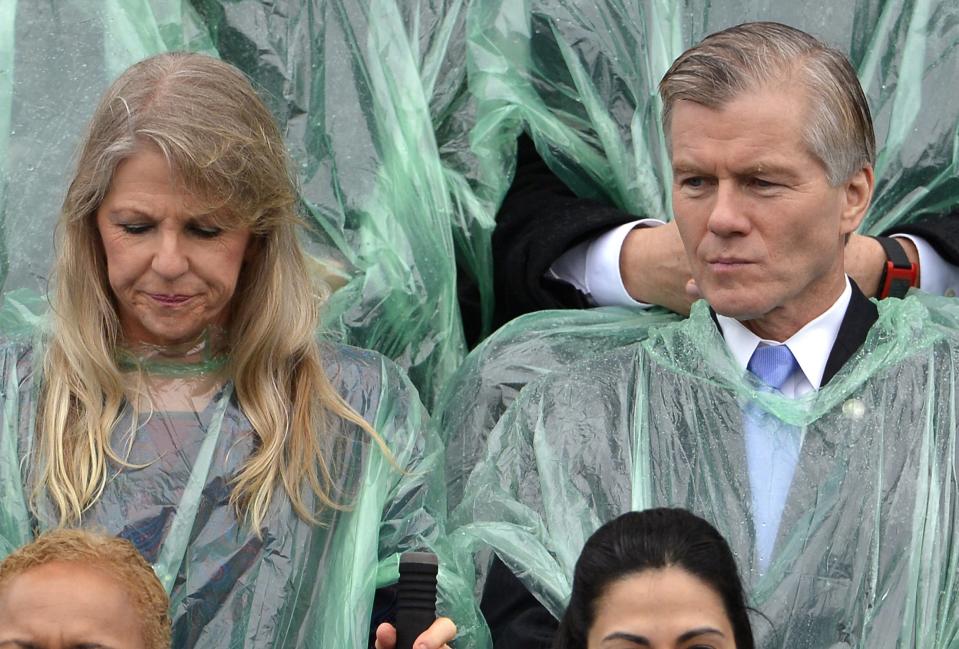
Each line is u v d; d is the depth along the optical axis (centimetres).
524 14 1398
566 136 1391
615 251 1328
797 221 1073
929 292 1327
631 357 1149
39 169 1251
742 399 1105
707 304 1157
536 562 1079
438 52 1388
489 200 1379
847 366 1111
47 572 886
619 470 1105
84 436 1062
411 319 1312
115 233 1046
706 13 1393
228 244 1056
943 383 1102
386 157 1332
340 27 1356
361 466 1100
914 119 1387
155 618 902
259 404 1084
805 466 1079
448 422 1253
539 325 1280
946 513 1068
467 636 1080
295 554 1059
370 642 1092
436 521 1120
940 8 1405
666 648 882
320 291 1229
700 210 1088
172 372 1090
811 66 1082
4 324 1206
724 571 901
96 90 1273
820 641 1039
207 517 1055
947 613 1053
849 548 1056
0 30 1281
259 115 1077
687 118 1085
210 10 1348
